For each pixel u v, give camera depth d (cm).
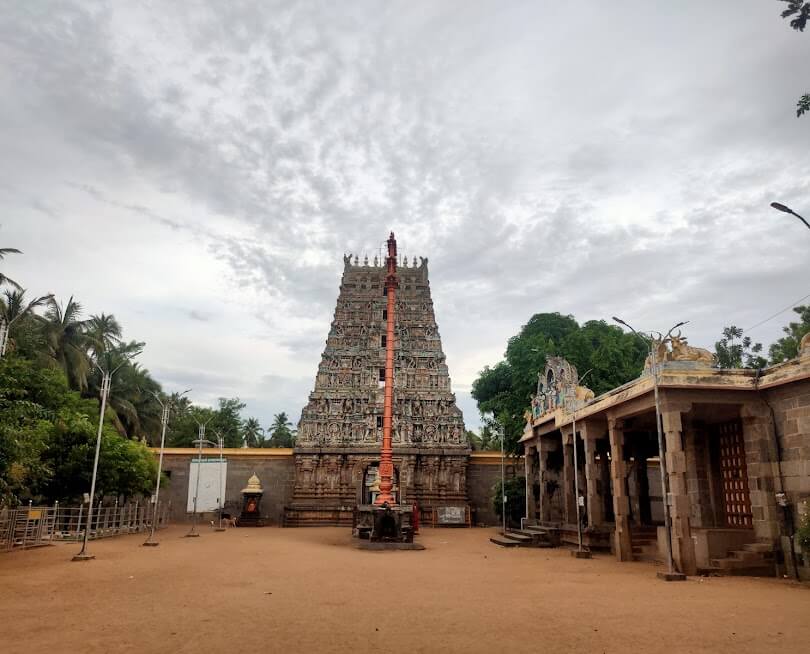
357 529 4294
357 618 1438
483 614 1495
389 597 1761
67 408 4259
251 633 1274
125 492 4747
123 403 5869
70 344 5225
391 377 4519
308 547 3650
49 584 1994
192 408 9319
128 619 1421
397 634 1270
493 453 6838
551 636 1256
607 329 5616
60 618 1434
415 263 8088
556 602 1678
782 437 2431
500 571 2473
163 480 5753
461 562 2858
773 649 1138
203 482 5753
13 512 3212
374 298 7688
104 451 4269
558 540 3856
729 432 2942
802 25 819
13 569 2389
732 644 1180
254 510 6322
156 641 1205
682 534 2347
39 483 3888
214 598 1727
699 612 1518
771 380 2445
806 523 2136
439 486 6600
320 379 7100
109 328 6228
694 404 2538
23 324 4738
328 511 6328
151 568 2452
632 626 1351
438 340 7419
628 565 2717
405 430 6738
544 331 5903
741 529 2658
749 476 2527
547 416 4050
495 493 5866
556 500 4300
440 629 1320
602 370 5050
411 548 3606
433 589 1938
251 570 2417
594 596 1794
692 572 2323
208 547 3528
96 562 2652
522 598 1752
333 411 6900
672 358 2522
